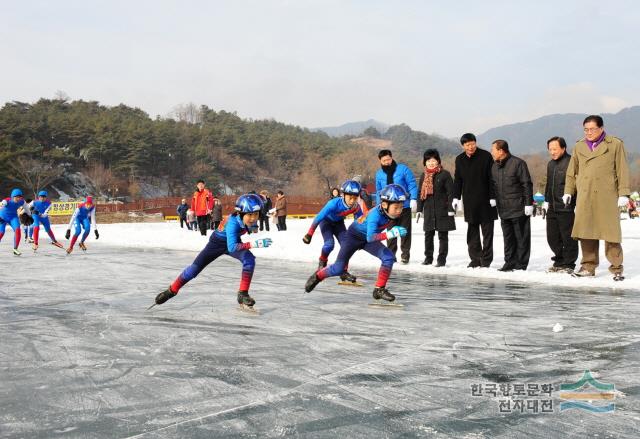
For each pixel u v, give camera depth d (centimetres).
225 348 439
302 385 345
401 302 650
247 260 603
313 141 17188
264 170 15412
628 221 2617
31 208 1446
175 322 542
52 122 11225
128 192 11056
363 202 791
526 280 830
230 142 14938
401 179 1048
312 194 13950
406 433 270
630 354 409
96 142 11019
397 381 351
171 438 267
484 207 968
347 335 481
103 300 677
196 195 1980
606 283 771
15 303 660
